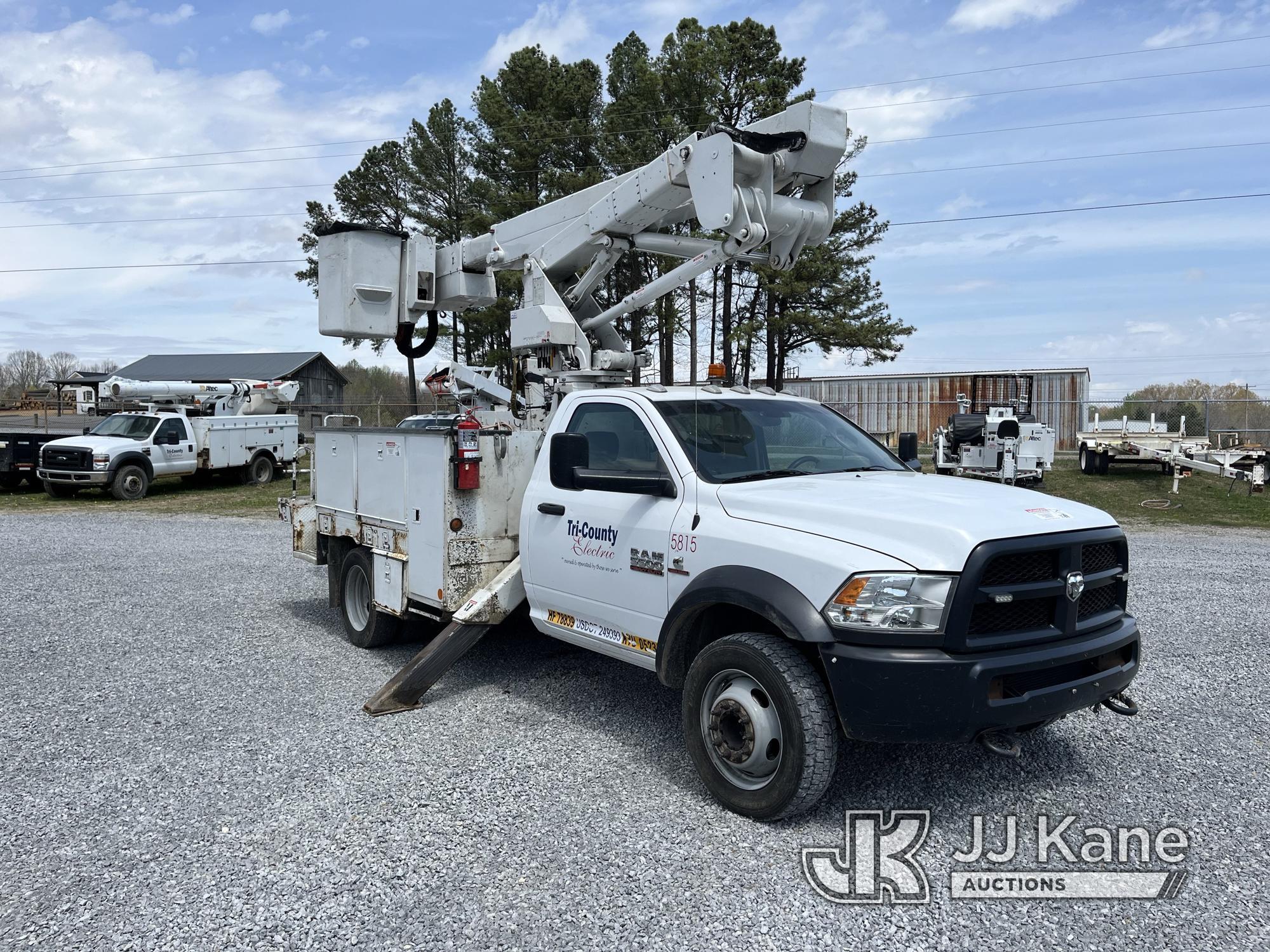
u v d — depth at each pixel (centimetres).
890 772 429
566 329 667
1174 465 1972
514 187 3169
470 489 550
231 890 327
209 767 443
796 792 355
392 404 3781
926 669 334
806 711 352
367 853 354
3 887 330
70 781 427
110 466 1877
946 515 360
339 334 755
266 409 2375
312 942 294
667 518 435
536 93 3212
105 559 1128
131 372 5638
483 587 558
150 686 580
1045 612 365
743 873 337
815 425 517
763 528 389
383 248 758
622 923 304
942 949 290
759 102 2892
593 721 506
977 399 2505
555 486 517
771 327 3175
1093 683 369
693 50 2762
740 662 378
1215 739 474
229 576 1006
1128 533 1403
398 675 536
